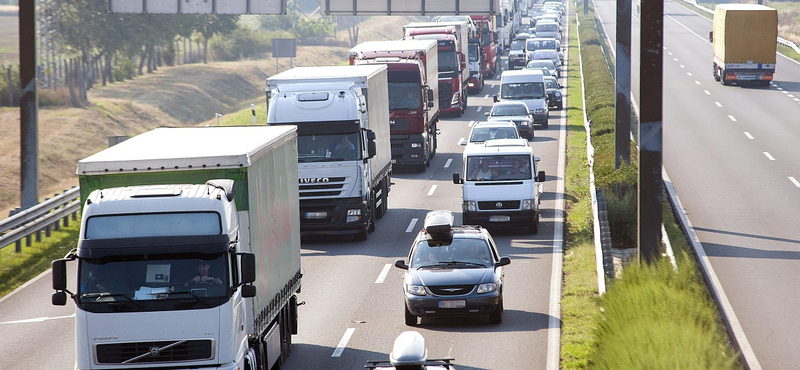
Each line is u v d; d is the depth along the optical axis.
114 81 163.25
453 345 39.91
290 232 39.03
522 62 196.50
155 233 28.94
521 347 39.22
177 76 175.25
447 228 45.78
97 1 154.50
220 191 29.94
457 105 135.62
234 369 28.78
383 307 47.19
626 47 73.06
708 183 80.06
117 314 28.41
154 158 31.08
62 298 28.42
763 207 69.69
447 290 42.47
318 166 63.94
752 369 35.44
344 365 37.44
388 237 65.88
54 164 105.00
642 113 47.50
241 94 180.25
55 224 66.62
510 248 60.78
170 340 28.47
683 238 59.88
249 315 31.20
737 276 50.44
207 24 187.62
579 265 54.34
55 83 138.25
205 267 28.81
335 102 64.19
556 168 92.12
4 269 56.00
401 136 93.00
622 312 34.97
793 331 40.31
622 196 64.56
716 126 115.25
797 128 111.69
